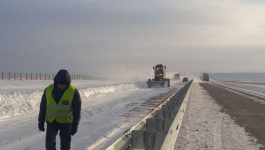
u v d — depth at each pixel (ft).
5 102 49.88
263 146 31.86
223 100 92.43
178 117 27.96
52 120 19.70
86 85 148.97
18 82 139.85
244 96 113.80
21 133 32.76
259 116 56.70
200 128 41.52
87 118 46.24
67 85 19.54
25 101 53.21
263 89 178.60
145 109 60.08
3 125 37.45
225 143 32.68
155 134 18.20
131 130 18.02
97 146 28.60
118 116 49.44
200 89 160.56
